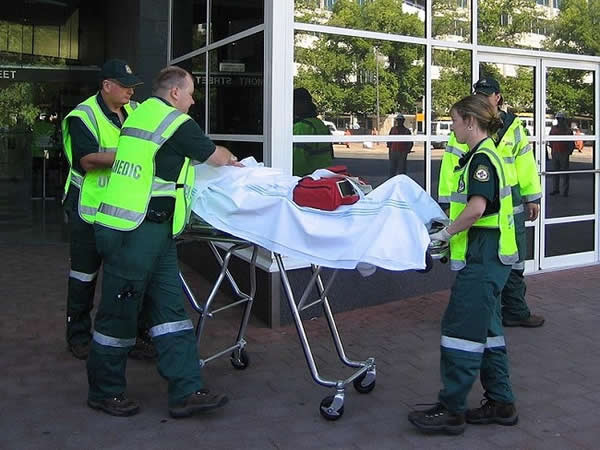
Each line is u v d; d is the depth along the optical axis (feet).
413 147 22.47
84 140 15.35
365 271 13.29
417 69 22.48
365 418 13.80
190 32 25.71
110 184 13.15
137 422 13.50
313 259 12.71
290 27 19.44
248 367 16.48
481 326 12.53
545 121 26.21
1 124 37.09
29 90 37.14
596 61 27.14
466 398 13.71
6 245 32.17
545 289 23.90
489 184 12.23
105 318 13.44
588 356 17.43
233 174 13.64
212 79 23.77
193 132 13.10
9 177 37.73
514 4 24.98
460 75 23.71
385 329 19.43
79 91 37.42
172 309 13.57
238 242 13.79
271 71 19.27
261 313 20.02
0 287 24.07
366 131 21.34
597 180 27.63
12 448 12.39
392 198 12.76
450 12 23.27
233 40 21.84
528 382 15.71
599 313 21.11
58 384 15.35
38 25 35.14
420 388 15.34
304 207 12.87
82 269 16.71
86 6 34.50
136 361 16.93
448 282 23.45
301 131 19.95
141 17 27.12
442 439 12.91
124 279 13.03
